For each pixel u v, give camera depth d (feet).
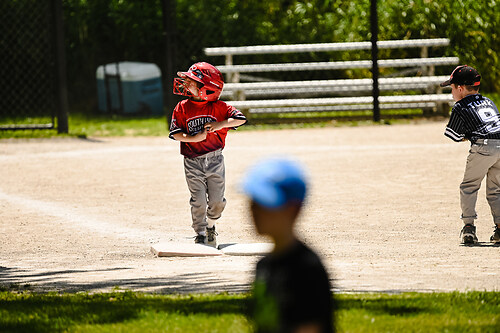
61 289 51.26
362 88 163.43
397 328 38.34
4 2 187.93
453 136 65.05
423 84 166.40
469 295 45.50
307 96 187.73
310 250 22.36
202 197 65.67
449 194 88.74
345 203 84.48
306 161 113.19
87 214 82.53
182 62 192.24
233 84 161.79
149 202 88.53
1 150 131.23
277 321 21.86
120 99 180.14
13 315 43.19
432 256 60.23
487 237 68.03
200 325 39.40
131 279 53.88
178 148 130.72
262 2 196.65
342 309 41.60
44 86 189.26
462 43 180.14
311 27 191.62
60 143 138.82
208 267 57.82
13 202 89.71
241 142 134.92
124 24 190.60
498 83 179.11
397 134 140.67
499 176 64.90
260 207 21.86
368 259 59.21
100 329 39.63
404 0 184.85
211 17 193.98
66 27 191.01
